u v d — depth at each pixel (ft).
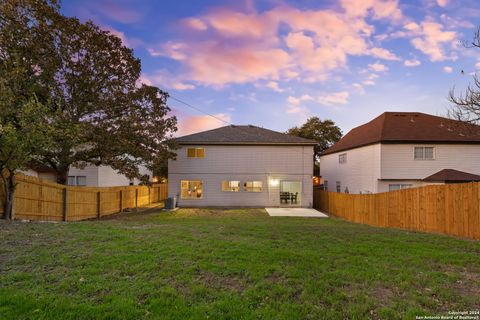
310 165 68.18
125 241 19.72
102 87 49.03
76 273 13.69
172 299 11.28
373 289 12.71
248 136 70.85
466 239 24.43
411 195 36.50
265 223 33.40
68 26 44.21
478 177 55.52
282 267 15.06
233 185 68.33
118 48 50.01
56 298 11.08
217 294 11.86
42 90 41.01
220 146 68.44
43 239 19.67
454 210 29.14
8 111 27.32
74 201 42.52
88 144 47.78
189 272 14.17
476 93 32.68
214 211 59.26
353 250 18.76
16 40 38.75
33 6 40.34
